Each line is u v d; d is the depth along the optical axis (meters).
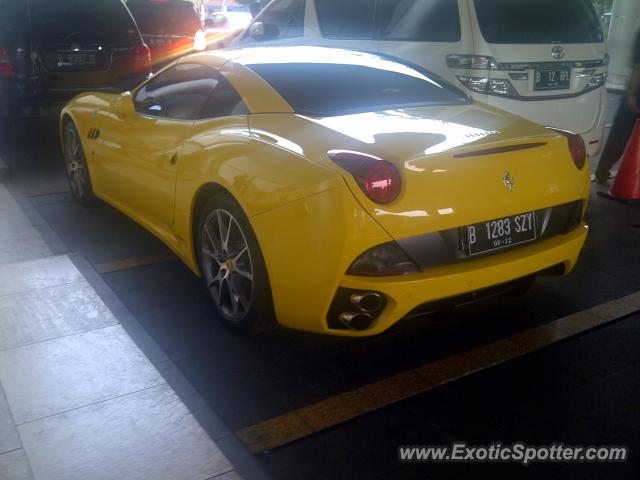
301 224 2.62
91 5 7.24
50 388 2.70
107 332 3.14
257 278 2.91
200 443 2.39
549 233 3.04
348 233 2.52
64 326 3.19
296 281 2.71
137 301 3.59
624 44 11.89
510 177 2.81
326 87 3.43
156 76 4.18
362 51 4.04
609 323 3.37
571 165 3.07
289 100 3.27
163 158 3.62
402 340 3.20
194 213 3.37
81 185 5.11
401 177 2.59
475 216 2.72
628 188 5.45
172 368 2.89
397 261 2.61
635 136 5.42
